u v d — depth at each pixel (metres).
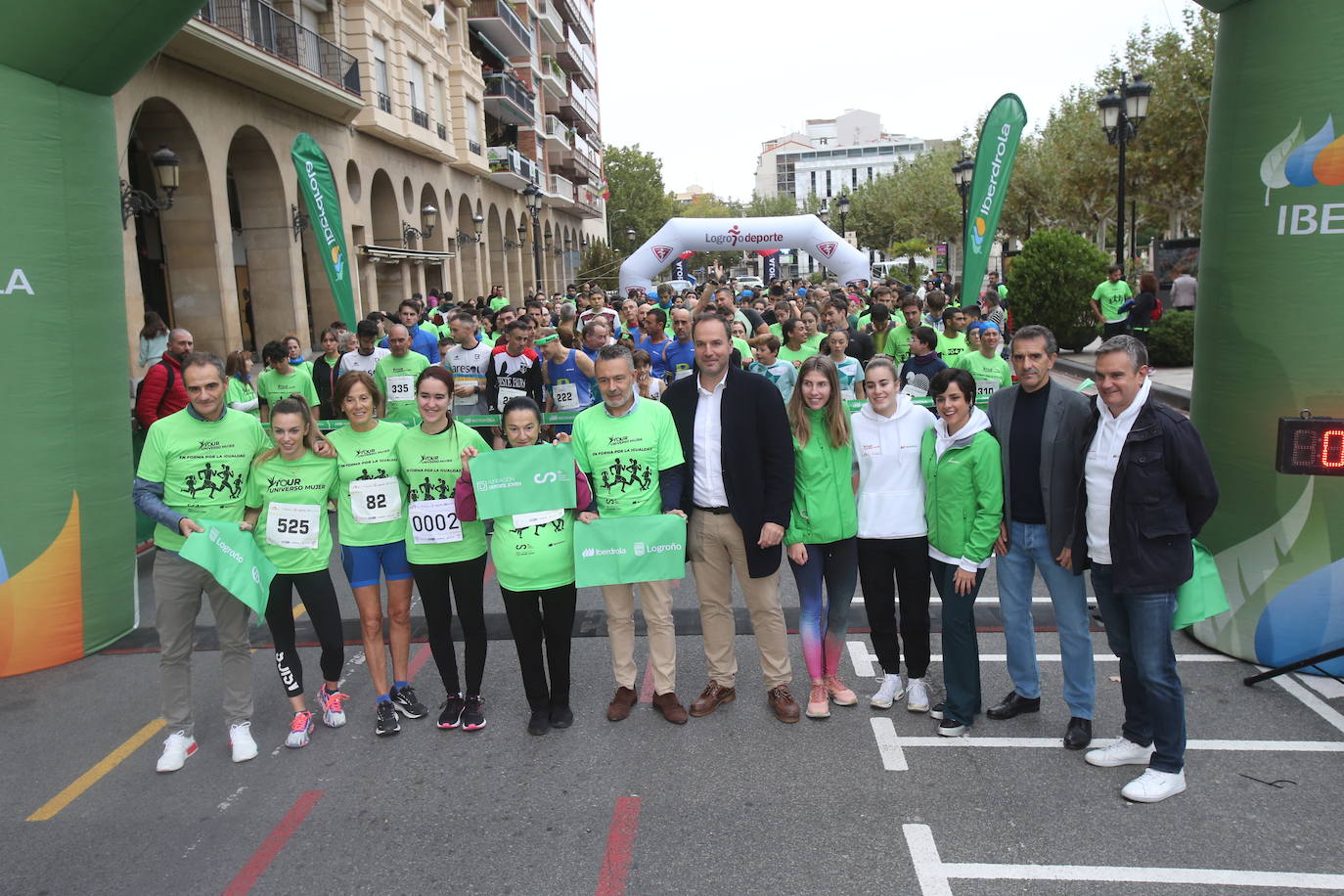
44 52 5.70
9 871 3.87
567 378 9.05
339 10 23.30
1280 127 5.01
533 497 4.73
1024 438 4.61
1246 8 5.15
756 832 3.95
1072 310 21.44
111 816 4.27
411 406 9.11
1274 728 4.71
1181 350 18.48
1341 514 5.02
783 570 7.75
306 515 4.82
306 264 23.36
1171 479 4.02
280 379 9.65
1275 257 5.09
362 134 24.88
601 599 7.14
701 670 5.75
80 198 6.05
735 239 24.14
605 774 4.50
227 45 16.05
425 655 6.12
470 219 38.06
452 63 33.88
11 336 5.74
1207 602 4.08
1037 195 37.91
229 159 19.69
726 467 4.83
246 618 4.80
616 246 84.06
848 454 4.91
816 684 5.03
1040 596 6.82
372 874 3.76
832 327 9.64
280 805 4.32
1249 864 3.63
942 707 4.94
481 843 3.95
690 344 9.82
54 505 5.97
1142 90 17.34
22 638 5.89
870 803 4.15
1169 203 31.61
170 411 8.57
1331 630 5.11
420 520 4.82
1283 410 5.14
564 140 56.94
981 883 3.56
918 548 4.89
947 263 52.56
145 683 5.77
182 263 17.20
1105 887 3.52
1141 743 4.37
